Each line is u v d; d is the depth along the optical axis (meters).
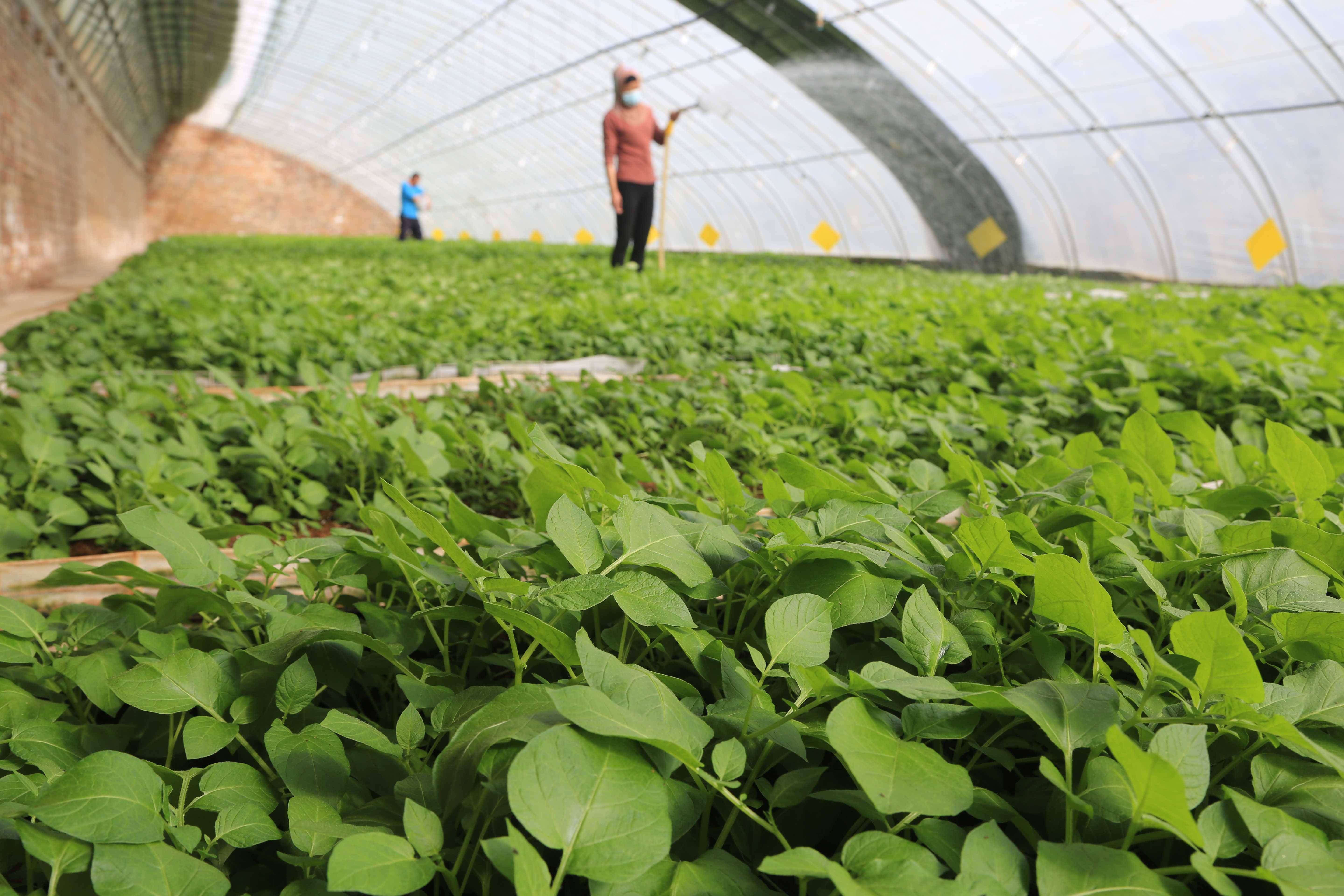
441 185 40.38
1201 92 14.96
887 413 3.72
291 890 1.04
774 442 3.43
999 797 1.21
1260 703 1.10
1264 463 2.54
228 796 1.18
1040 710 1.11
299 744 1.24
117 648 1.70
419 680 1.41
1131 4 13.71
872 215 23.77
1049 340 5.76
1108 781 1.07
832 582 1.42
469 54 24.97
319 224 46.78
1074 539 1.74
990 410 3.38
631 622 1.53
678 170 27.72
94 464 2.98
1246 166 15.57
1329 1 12.11
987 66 16.66
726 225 29.39
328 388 4.15
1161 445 2.17
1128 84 15.62
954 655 1.31
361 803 1.25
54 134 14.49
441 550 1.90
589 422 3.90
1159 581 1.66
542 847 1.13
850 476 2.80
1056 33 15.04
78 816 1.00
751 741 1.18
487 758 1.08
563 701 0.98
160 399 3.79
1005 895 0.92
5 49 10.45
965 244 22.08
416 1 21.78
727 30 18.25
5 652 1.54
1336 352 5.03
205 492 3.06
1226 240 16.80
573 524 1.40
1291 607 1.36
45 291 11.55
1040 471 2.16
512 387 4.92
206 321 5.91
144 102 32.34
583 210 33.41
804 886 1.04
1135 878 0.92
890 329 6.57
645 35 19.58
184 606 1.65
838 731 1.04
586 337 6.54
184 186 43.72
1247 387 4.34
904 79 18.08
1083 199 18.78
